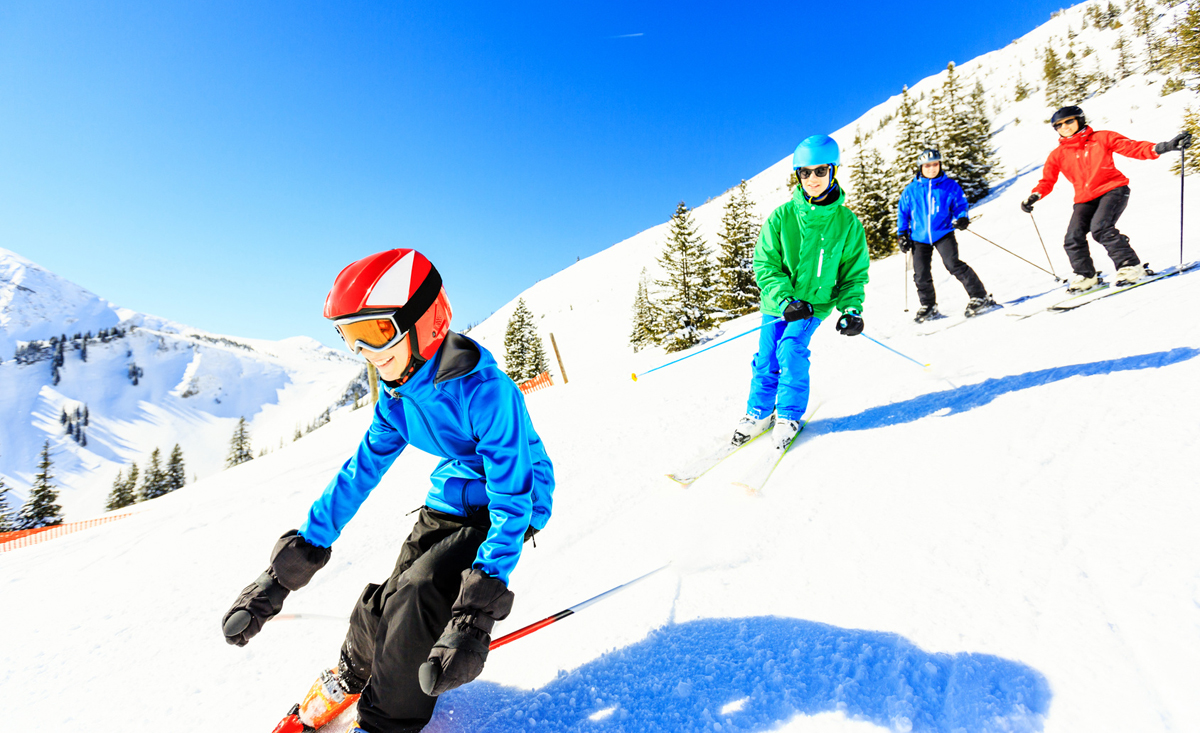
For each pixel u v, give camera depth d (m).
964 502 1.94
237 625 1.42
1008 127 57.81
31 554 5.90
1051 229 9.72
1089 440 2.08
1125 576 1.37
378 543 3.30
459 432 1.52
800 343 3.12
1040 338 3.77
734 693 1.37
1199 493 1.57
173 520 5.96
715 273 27.00
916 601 1.52
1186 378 2.29
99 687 2.15
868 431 2.93
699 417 4.30
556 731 1.40
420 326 1.39
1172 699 1.05
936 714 1.17
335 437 16.95
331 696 1.50
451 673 1.21
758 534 2.16
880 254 26.84
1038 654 1.24
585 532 2.63
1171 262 4.83
